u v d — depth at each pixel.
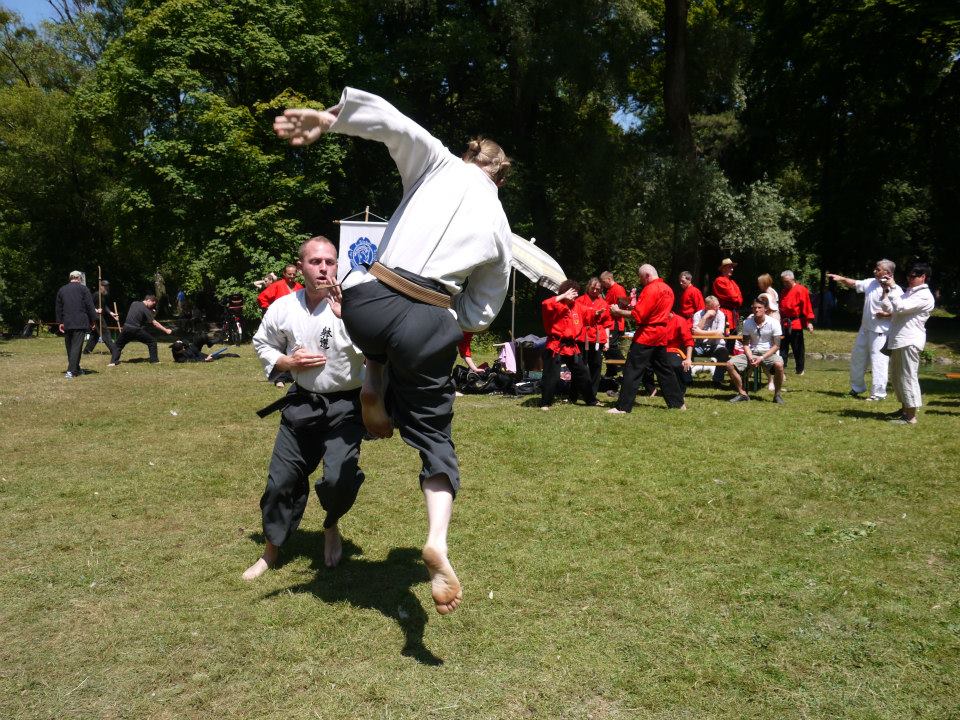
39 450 7.91
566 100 30.78
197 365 17.03
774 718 2.98
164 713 3.05
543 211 29.45
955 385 14.08
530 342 13.03
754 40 29.30
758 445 7.81
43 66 36.03
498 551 4.80
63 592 4.21
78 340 14.71
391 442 8.14
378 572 4.48
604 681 3.24
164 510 5.77
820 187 30.89
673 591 4.14
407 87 29.11
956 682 3.21
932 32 22.00
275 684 3.25
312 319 4.27
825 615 3.85
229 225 25.77
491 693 3.15
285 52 25.67
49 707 3.09
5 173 32.09
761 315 11.43
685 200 25.72
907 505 5.63
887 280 9.12
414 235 3.12
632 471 6.76
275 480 4.37
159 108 26.55
